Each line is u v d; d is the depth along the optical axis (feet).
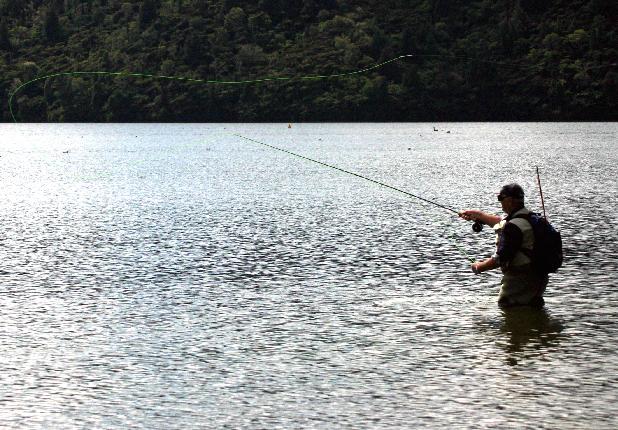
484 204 107.04
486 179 154.71
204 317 47.44
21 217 94.89
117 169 190.29
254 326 45.39
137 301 51.57
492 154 258.78
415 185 140.05
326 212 97.45
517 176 162.61
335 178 154.20
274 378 36.83
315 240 75.51
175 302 51.21
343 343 41.93
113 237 78.33
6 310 49.34
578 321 45.60
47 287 55.88
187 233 80.64
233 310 49.03
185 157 247.50
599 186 134.82
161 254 68.59
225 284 56.44
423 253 68.23
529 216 48.19
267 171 176.96
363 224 86.33
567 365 38.14
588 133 450.30
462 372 37.37
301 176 159.94
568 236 76.13
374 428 31.40
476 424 31.68
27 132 520.83
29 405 33.94
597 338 42.32
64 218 93.76
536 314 47.14
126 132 514.27
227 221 89.71
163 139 413.18
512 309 48.34
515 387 35.42
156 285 56.34
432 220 89.45
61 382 36.58
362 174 168.96
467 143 346.95
